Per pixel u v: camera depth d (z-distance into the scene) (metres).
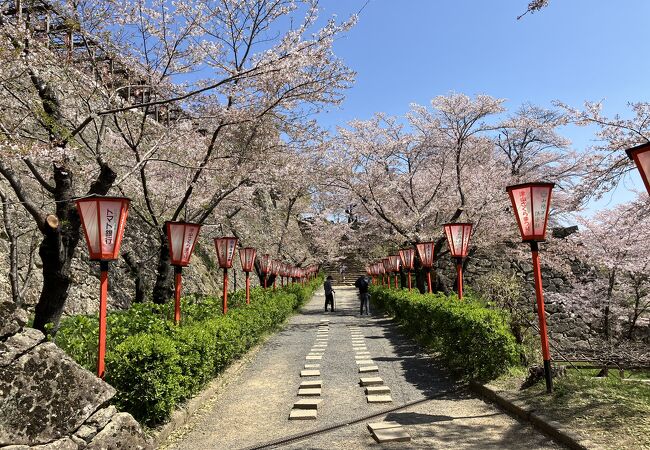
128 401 4.81
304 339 12.41
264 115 10.36
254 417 5.87
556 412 4.89
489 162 19.52
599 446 3.90
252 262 12.18
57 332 5.88
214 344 7.04
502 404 5.65
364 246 23.75
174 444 4.94
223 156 10.34
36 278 10.38
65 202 6.01
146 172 11.87
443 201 18.39
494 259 20.84
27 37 5.55
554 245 17.89
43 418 3.54
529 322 7.77
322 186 18.38
